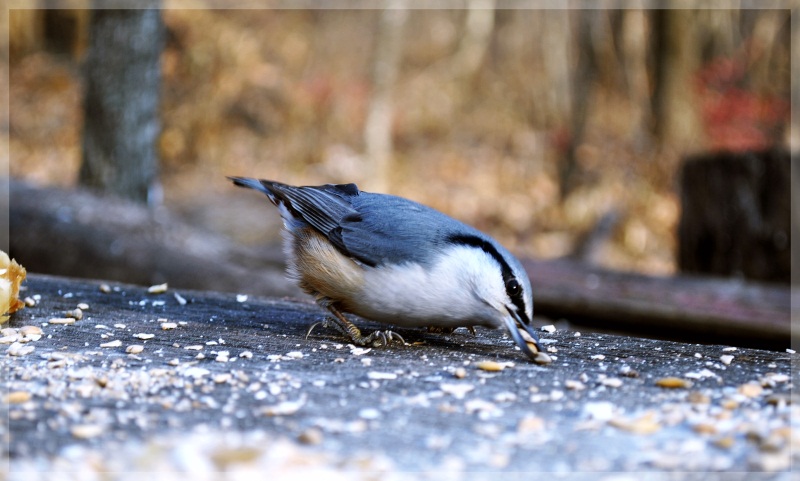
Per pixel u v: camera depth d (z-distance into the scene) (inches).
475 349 222.8
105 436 151.7
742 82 976.9
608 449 149.4
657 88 1035.9
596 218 890.7
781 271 517.3
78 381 184.4
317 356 210.7
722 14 1026.1
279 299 284.8
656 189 969.5
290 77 1126.4
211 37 1077.8
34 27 1155.9
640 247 869.8
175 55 1053.2
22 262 466.3
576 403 175.0
